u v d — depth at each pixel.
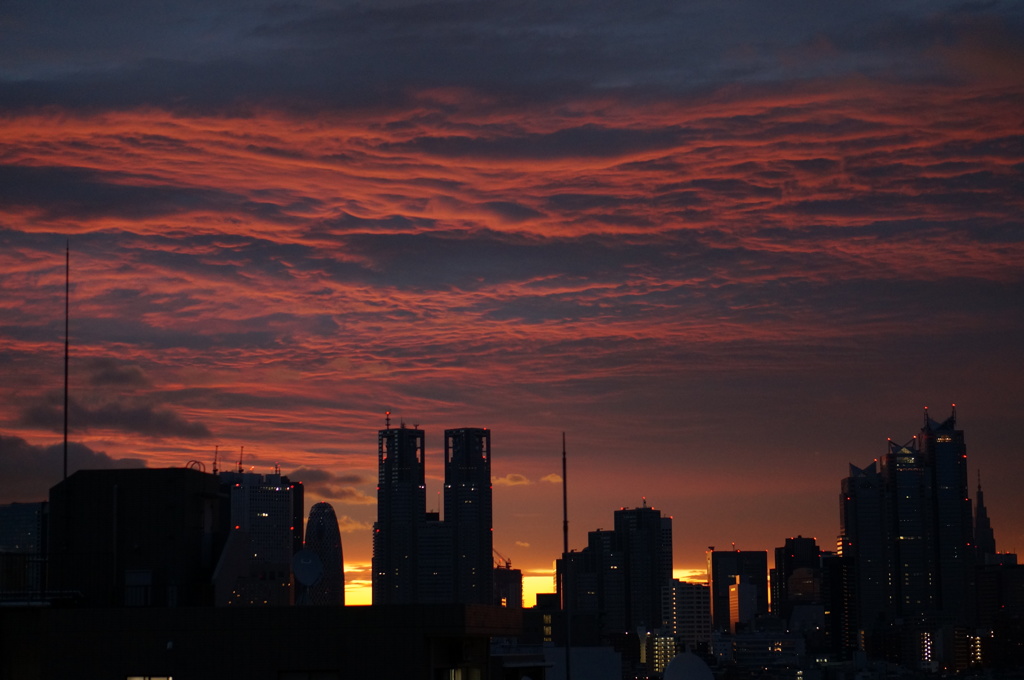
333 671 50.38
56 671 51.31
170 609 51.41
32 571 57.59
